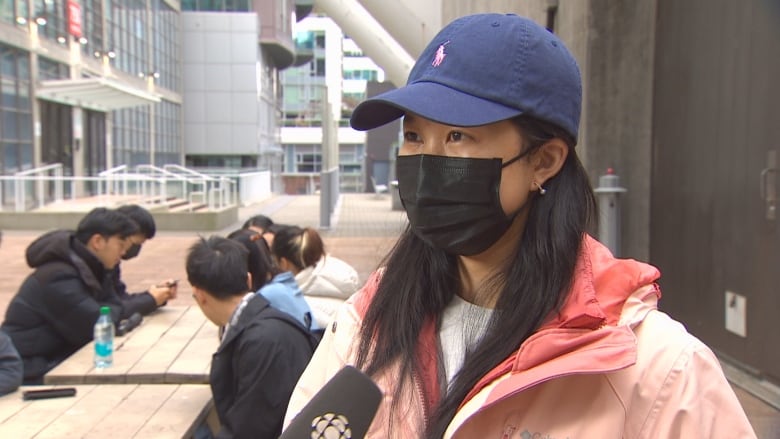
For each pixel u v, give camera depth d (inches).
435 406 39.0
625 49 181.6
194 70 1358.3
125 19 1010.1
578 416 34.7
